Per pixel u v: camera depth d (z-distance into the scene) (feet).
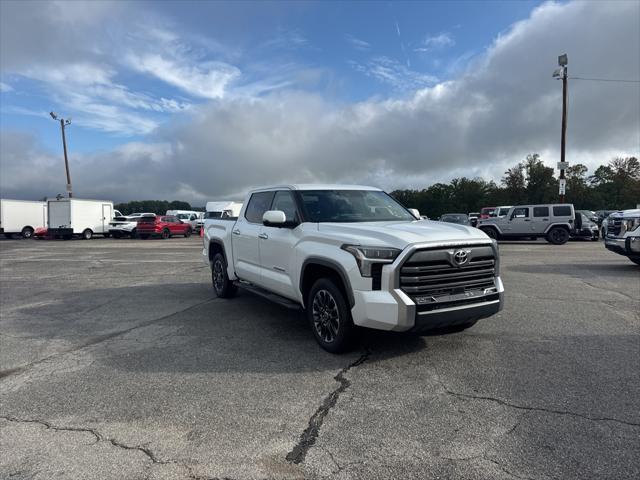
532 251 56.08
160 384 13.38
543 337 17.48
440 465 8.96
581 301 24.39
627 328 18.79
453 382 13.12
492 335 17.75
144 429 10.64
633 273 35.17
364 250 13.98
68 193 129.59
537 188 205.26
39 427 10.85
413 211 20.35
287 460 9.23
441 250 14.03
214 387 13.07
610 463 8.93
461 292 14.46
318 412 11.35
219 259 25.96
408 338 17.30
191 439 10.13
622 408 11.32
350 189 20.12
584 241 77.00
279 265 18.56
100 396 12.60
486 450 9.46
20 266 46.88
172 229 111.34
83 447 9.89
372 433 10.26
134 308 24.49
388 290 13.61
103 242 92.12
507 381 13.14
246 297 26.91
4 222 110.52
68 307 25.18
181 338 18.25
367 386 12.91
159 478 8.69
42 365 15.37
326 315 15.84
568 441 9.77
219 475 8.75
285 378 13.65
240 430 10.50
